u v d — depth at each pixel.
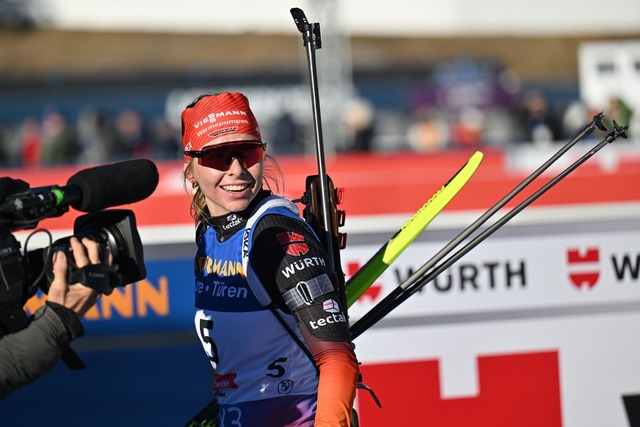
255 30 73.38
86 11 74.06
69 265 6.94
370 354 13.95
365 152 48.62
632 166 22.69
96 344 13.92
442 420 14.04
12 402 13.88
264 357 8.63
